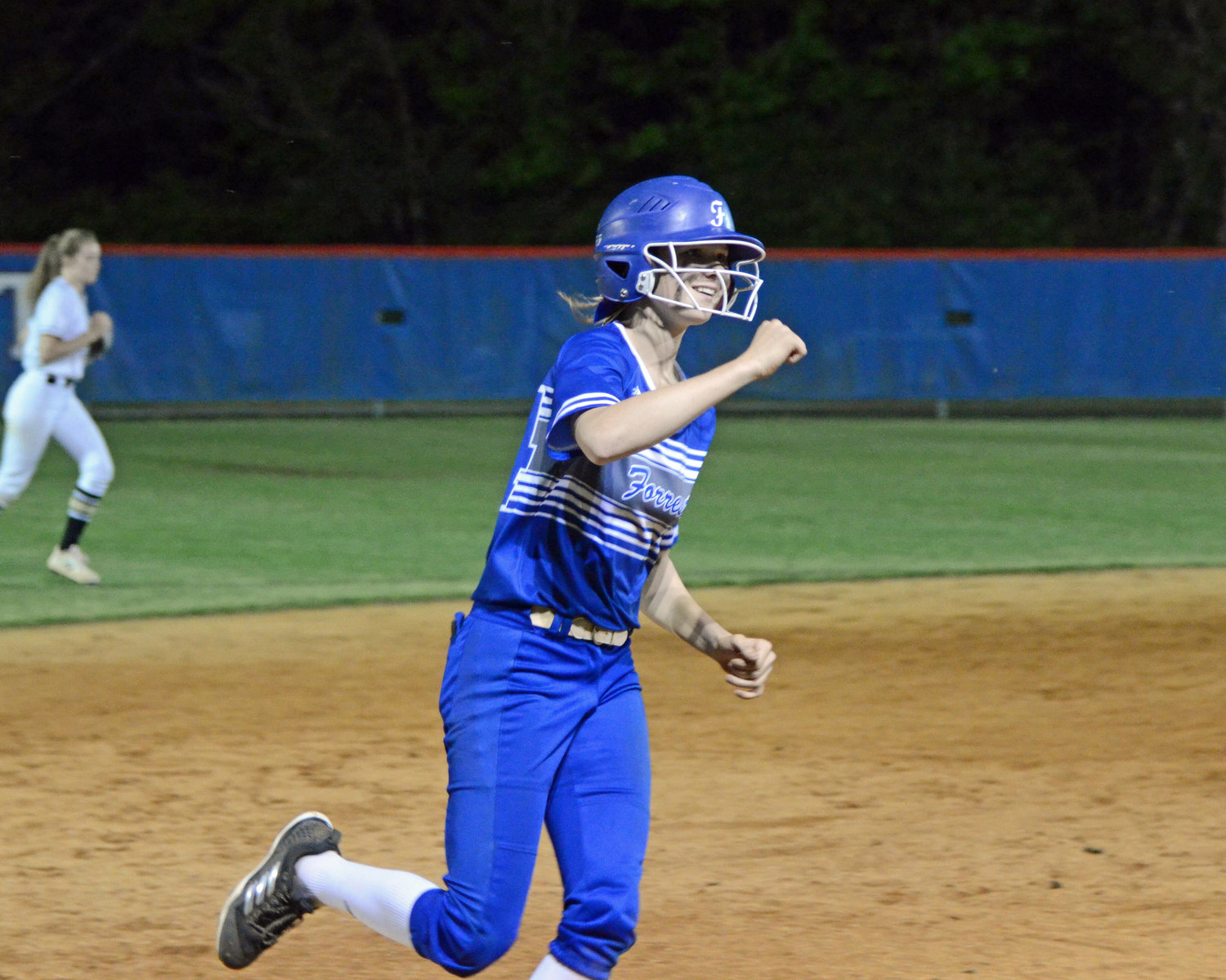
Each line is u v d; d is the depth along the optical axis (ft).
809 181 434.30
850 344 290.76
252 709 91.61
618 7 470.39
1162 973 53.42
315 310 277.23
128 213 438.81
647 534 42.37
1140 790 76.33
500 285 284.41
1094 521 174.19
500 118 459.73
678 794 75.82
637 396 38.47
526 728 42.22
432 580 133.90
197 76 465.47
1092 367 294.25
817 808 73.61
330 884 45.85
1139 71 453.99
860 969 53.88
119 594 125.80
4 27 454.40
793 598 127.95
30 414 125.90
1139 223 455.22
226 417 290.56
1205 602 126.41
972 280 291.38
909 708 93.25
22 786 76.28
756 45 478.18
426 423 282.56
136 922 58.85
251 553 146.82
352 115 454.81
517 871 42.37
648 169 454.81
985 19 449.89
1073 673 102.58
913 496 192.85
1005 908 60.03
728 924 58.29
